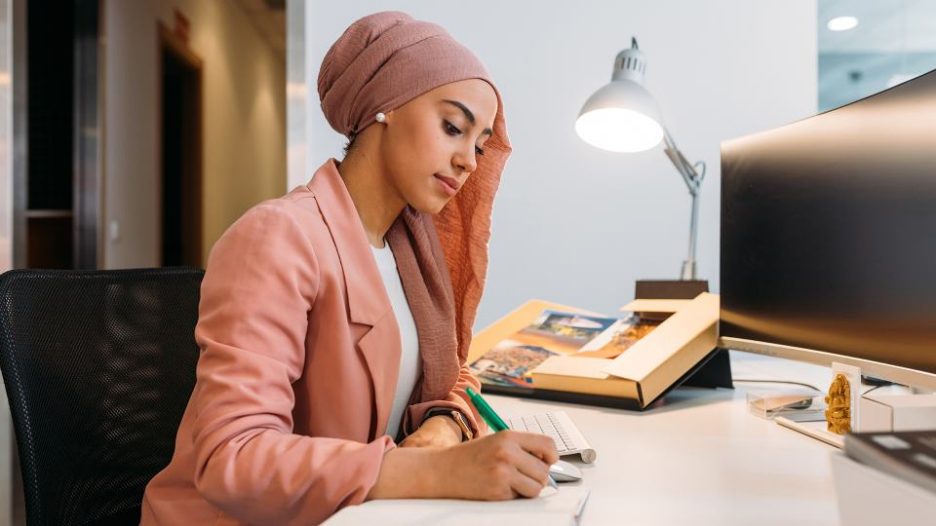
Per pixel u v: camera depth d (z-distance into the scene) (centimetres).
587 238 202
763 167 114
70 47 347
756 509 70
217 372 67
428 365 95
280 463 62
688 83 199
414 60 82
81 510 98
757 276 115
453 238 107
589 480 80
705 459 89
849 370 95
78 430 99
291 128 206
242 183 577
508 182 204
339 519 57
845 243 96
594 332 148
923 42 200
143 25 398
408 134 83
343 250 80
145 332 109
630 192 201
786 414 111
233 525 72
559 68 202
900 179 86
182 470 76
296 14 204
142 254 403
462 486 63
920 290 83
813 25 197
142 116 402
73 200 347
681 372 123
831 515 68
